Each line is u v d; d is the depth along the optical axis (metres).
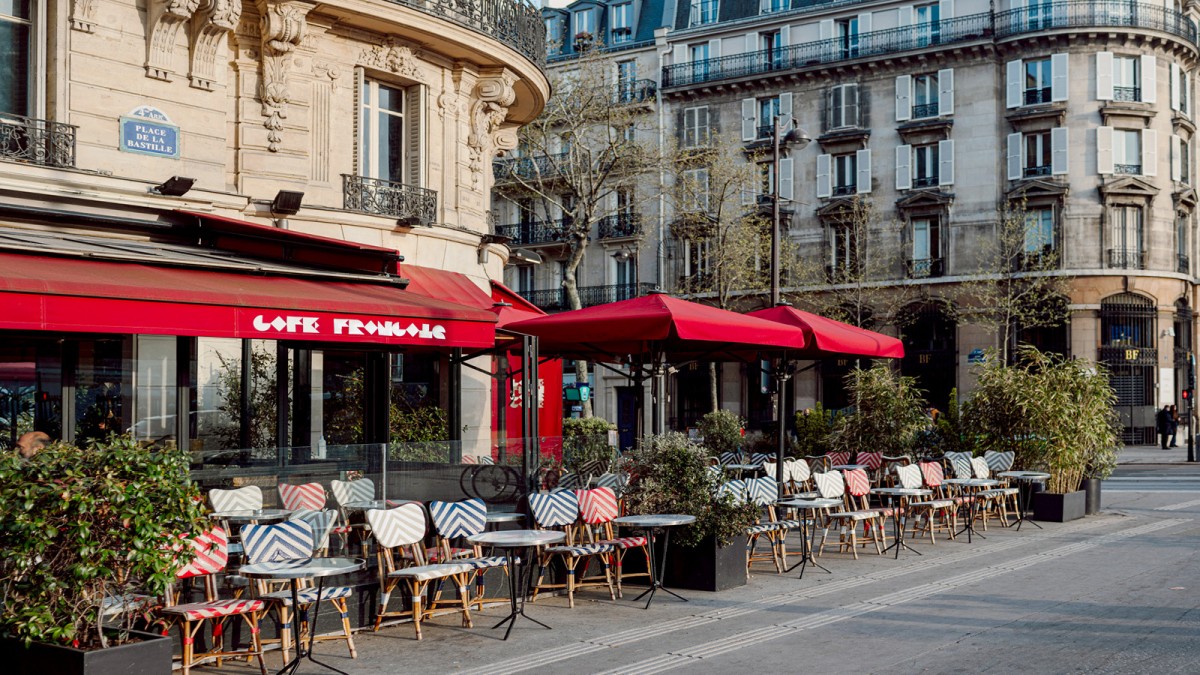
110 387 13.09
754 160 40.56
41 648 6.41
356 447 9.41
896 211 43.47
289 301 9.50
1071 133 40.72
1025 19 41.25
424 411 17.23
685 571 10.81
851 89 44.53
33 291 7.89
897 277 43.28
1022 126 41.47
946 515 14.61
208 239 13.64
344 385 16.52
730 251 39.50
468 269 18.31
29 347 12.23
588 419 27.98
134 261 10.05
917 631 8.71
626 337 11.70
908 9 43.59
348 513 9.26
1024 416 17.02
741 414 46.34
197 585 8.07
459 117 18.16
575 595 10.59
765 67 46.38
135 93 13.57
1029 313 39.28
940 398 42.44
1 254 9.30
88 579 6.41
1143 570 11.61
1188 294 42.81
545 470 10.97
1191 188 42.84
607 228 48.22
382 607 9.12
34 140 12.58
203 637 8.06
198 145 14.27
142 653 6.44
